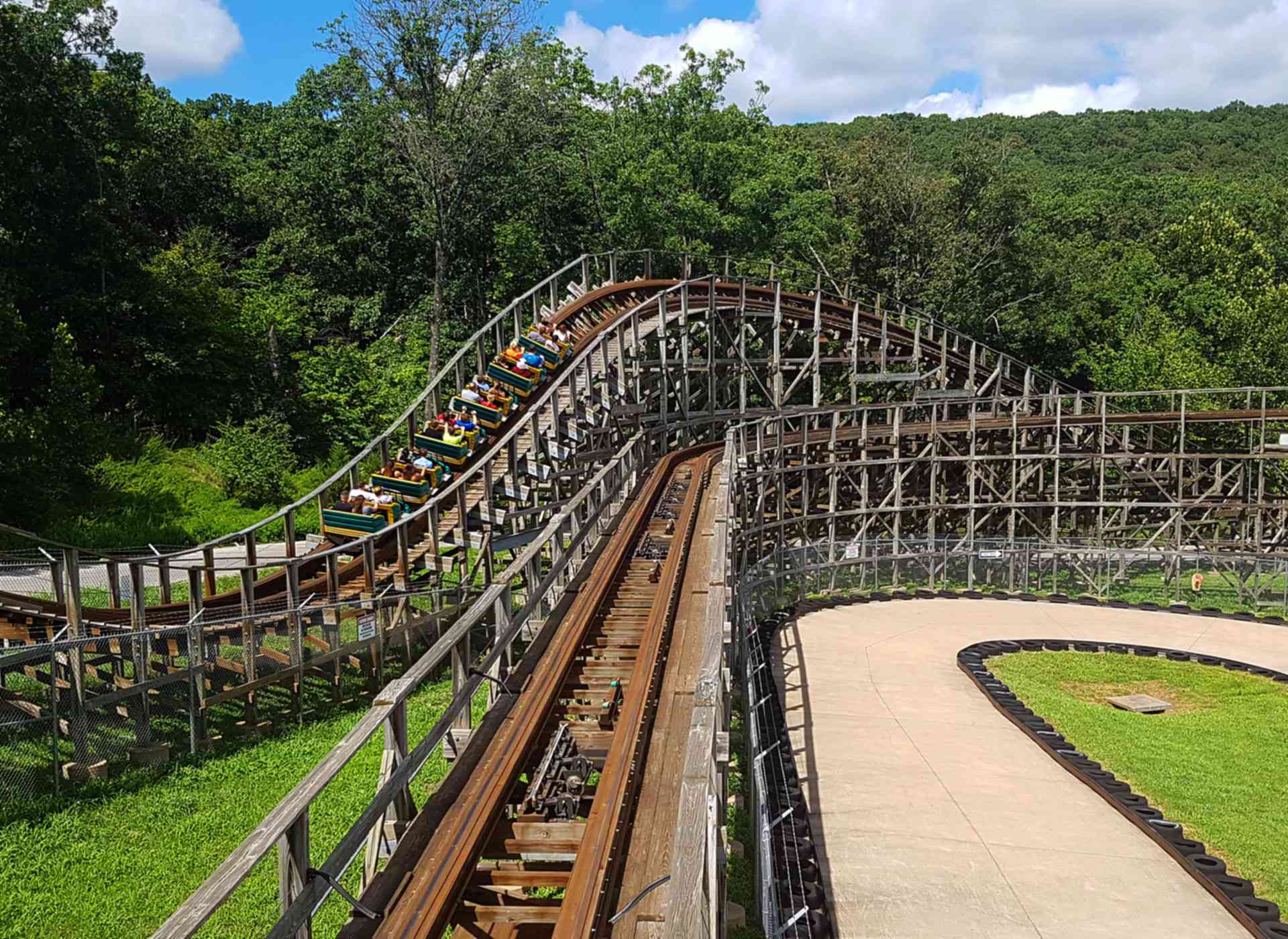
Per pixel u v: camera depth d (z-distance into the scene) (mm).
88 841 12227
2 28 33938
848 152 72688
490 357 54594
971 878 13539
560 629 12750
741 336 37844
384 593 19203
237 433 36812
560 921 6684
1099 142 176500
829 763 17969
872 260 70688
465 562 20703
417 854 7344
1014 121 192125
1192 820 15648
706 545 18703
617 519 19438
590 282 58094
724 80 58562
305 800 5648
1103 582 37000
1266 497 42125
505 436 25391
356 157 55219
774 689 21109
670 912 5117
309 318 52031
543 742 9867
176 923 4457
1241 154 155625
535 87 51469
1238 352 54094
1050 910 12688
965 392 40844
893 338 43562
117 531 30078
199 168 53156
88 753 13906
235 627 16688
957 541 36719
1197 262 67625
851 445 36906
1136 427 45781
